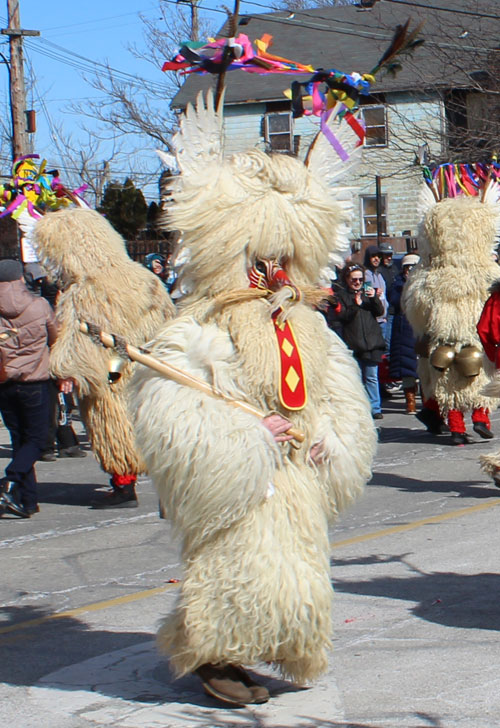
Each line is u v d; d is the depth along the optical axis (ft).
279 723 14.19
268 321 14.79
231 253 14.92
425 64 98.68
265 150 15.94
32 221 32.42
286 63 16.15
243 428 14.14
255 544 14.07
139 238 99.55
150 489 34.19
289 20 125.90
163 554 25.11
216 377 14.56
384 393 56.39
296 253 15.28
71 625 19.31
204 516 14.12
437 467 36.06
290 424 14.49
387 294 56.34
